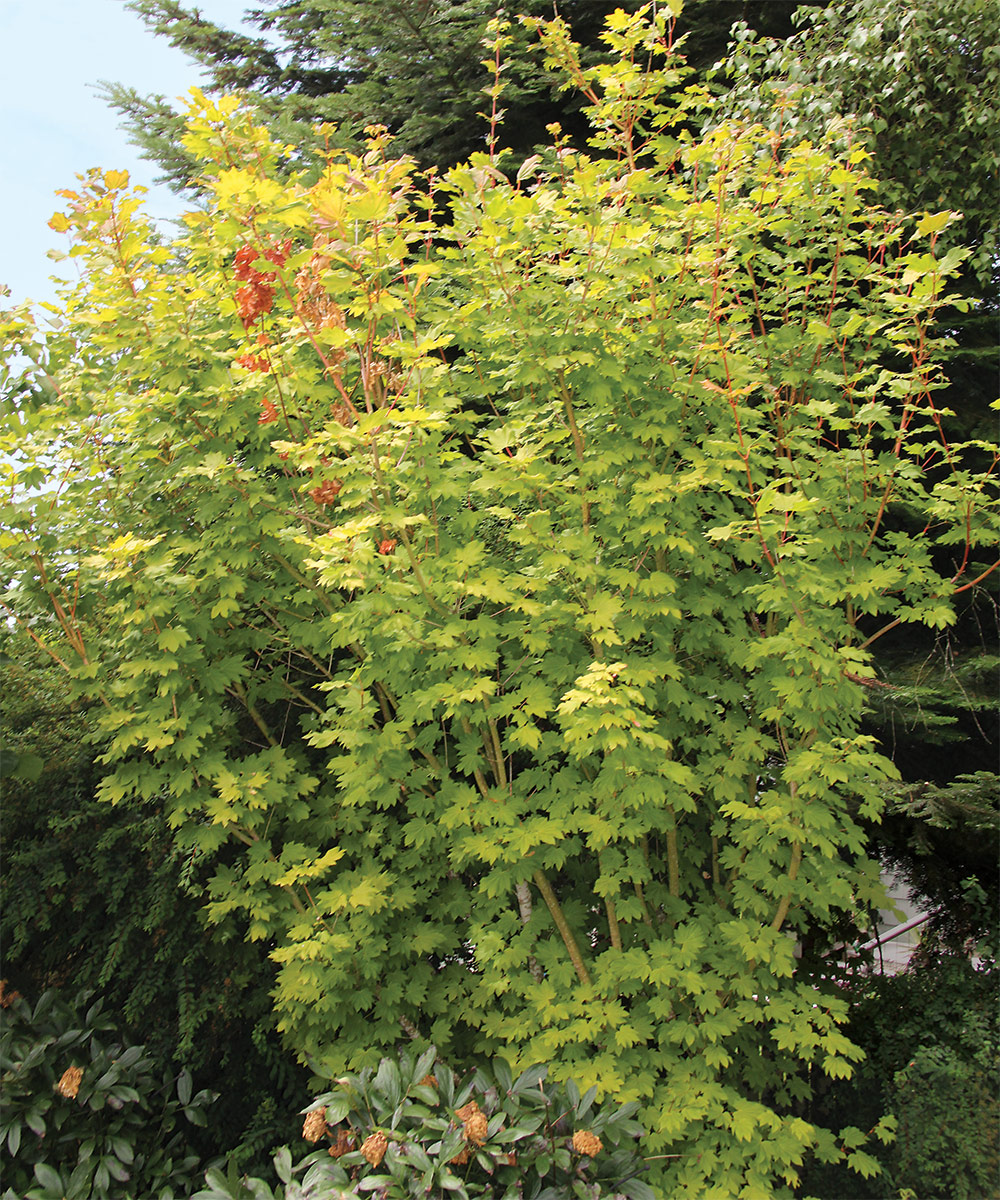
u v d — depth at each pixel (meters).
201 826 4.07
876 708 5.36
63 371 4.06
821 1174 4.18
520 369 3.68
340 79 7.27
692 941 3.84
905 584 3.98
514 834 3.68
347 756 4.09
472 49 6.29
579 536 3.75
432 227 3.84
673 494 3.82
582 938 4.30
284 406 3.73
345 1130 3.18
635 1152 3.53
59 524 3.79
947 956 4.80
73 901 4.55
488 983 3.92
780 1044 3.67
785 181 4.02
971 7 4.89
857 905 4.96
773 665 4.02
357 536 3.26
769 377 4.21
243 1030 4.76
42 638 4.13
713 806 4.54
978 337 5.74
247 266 3.53
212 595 4.16
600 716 3.28
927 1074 4.20
